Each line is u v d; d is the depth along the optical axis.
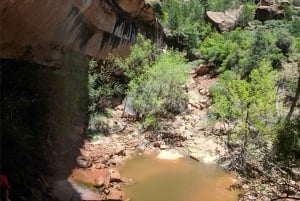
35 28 12.51
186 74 22.61
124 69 21.62
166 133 18.17
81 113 17.09
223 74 23.23
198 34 33.09
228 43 26.84
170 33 33.31
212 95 21.69
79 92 16.88
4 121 9.62
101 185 11.95
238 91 16.36
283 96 18.95
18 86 12.00
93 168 13.42
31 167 10.26
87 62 18.00
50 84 13.80
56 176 11.56
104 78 19.55
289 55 24.23
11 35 11.34
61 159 12.57
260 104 15.55
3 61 11.67
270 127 15.18
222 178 14.09
